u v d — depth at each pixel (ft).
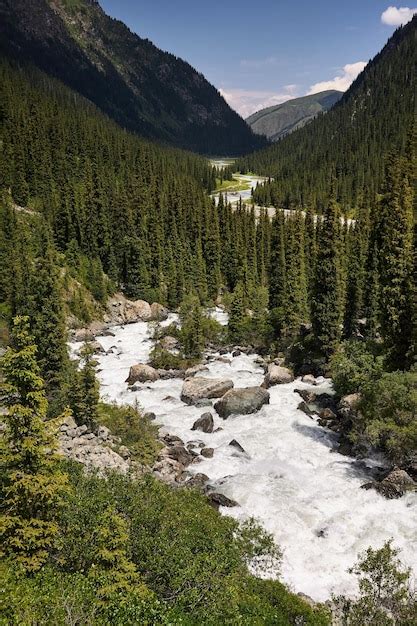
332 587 64.90
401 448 95.25
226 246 382.42
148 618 41.50
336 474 97.91
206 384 148.25
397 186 187.11
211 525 63.62
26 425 50.72
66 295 263.90
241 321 221.46
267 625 51.03
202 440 117.39
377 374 113.50
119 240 337.52
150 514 56.85
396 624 50.47
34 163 382.42
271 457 106.83
